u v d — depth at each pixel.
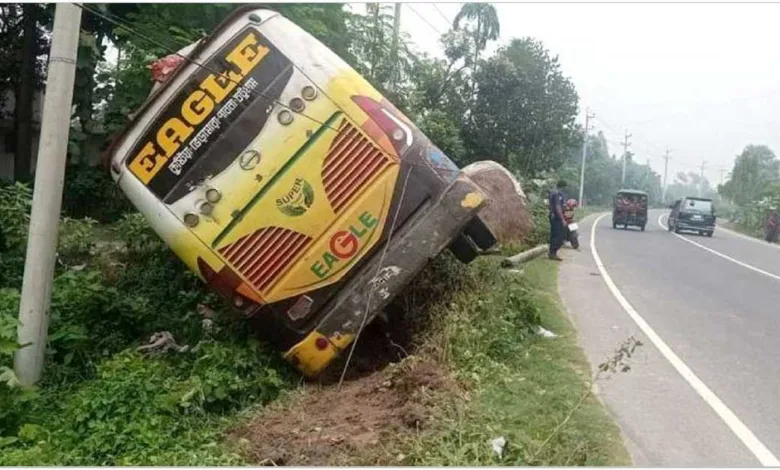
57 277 9.03
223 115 6.47
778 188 48.66
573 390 6.07
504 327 7.15
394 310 7.81
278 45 6.56
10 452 5.11
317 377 6.61
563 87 26.20
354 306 6.45
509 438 4.90
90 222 12.01
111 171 6.63
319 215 6.45
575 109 26.94
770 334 8.98
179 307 8.68
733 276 15.17
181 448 5.18
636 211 32.56
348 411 5.70
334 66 6.64
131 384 5.71
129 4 13.59
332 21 13.71
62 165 6.57
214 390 5.98
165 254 10.05
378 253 6.55
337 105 6.52
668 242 25.28
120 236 12.03
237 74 6.50
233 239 6.39
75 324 7.73
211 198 6.41
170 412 5.64
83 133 16.84
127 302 8.21
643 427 5.46
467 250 7.32
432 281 7.87
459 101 24.59
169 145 6.46
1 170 22.34
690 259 18.67
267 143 6.45
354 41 16.02
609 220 42.00
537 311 8.19
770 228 34.69
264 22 6.60
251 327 7.00
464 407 5.30
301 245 6.44
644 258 17.92
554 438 4.95
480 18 24.06
